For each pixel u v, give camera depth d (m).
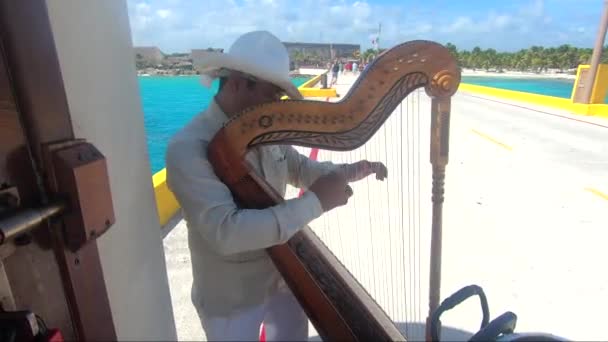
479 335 0.81
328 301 1.26
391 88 1.12
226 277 1.37
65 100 0.92
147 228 1.37
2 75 0.77
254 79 1.22
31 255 0.85
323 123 1.15
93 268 1.04
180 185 1.16
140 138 1.30
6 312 0.76
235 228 1.11
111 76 1.14
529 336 0.75
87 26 1.03
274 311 1.59
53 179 0.87
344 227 2.17
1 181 0.77
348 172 1.56
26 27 0.81
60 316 0.95
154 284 1.44
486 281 1.35
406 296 1.53
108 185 1.00
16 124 0.81
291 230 1.15
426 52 1.08
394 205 1.82
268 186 1.26
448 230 1.61
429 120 1.17
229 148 1.17
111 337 1.14
